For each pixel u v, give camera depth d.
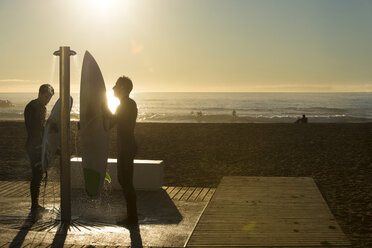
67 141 5.14
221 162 12.02
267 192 6.99
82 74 5.38
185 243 4.39
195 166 11.26
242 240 4.47
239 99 140.75
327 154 13.83
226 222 5.19
